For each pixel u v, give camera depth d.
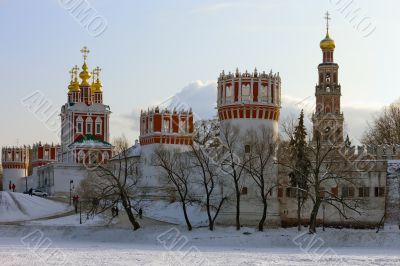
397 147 126.81
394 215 113.44
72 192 175.38
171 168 118.81
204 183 109.88
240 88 113.50
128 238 107.00
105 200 120.50
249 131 113.00
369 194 116.19
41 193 173.00
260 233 104.38
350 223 115.44
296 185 109.69
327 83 193.88
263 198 106.69
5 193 151.25
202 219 118.69
